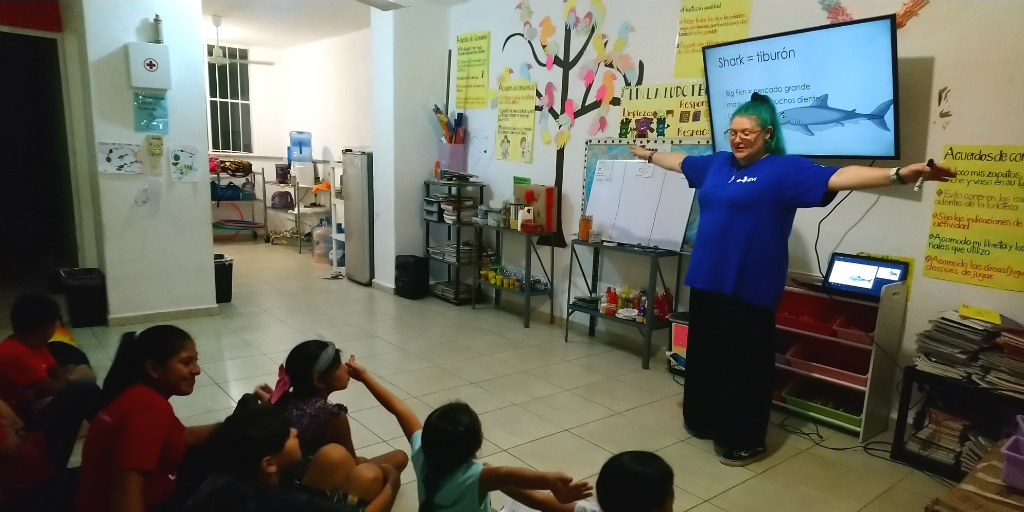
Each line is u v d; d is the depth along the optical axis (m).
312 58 8.12
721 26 3.63
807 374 3.11
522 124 5.02
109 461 1.56
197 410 3.05
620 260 4.35
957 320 2.59
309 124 8.39
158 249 4.51
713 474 2.60
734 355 2.66
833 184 2.35
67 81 4.79
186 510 1.29
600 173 4.39
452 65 5.69
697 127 3.80
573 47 4.53
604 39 4.30
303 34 7.54
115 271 4.36
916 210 2.97
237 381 3.46
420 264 5.62
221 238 8.63
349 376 2.06
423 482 1.68
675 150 3.93
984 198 2.77
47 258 6.12
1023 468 2.00
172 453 1.64
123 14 4.16
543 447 2.78
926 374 2.64
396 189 5.64
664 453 2.78
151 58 4.22
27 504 1.75
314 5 6.07
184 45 4.39
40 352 2.25
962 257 2.84
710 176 2.80
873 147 2.96
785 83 3.19
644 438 2.92
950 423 2.67
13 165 6.07
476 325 4.82
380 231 5.90
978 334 2.52
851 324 3.12
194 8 4.39
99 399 1.84
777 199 2.52
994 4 2.69
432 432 1.61
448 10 5.67
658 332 4.10
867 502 2.41
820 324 3.05
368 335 4.46
